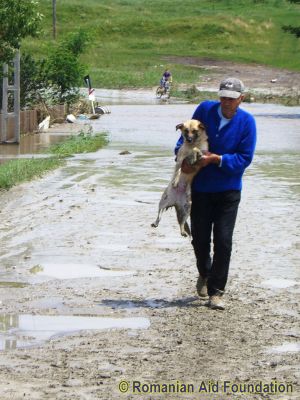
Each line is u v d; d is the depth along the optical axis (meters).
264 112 47.12
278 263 11.03
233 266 10.87
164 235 12.71
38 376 6.86
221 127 8.95
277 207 15.42
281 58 89.62
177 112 45.81
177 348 7.60
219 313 8.77
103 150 25.16
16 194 16.42
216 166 8.96
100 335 7.98
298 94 63.41
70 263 10.94
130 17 101.81
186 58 87.88
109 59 85.81
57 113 36.81
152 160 22.53
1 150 24.86
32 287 9.74
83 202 15.61
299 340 7.88
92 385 6.66
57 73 40.75
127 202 15.69
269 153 25.08
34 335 7.97
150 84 72.69
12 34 18.61
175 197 9.06
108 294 9.48
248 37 96.94
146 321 8.47
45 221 13.76
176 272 10.48
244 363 7.22
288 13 106.94
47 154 23.67
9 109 31.58
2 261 11.06
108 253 11.49
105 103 54.19
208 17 101.50
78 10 103.12
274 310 8.88
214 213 9.10
